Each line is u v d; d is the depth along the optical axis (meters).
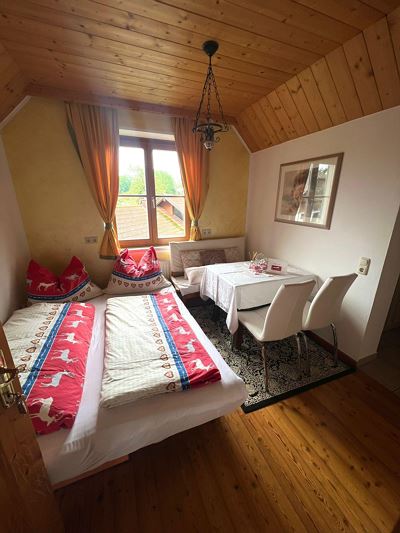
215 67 1.81
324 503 1.13
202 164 2.89
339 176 2.03
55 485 1.04
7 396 0.67
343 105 1.84
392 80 1.48
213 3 1.23
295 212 2.55
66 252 2.61
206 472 1.26
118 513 1.09
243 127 2.86
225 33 1.45
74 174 2.44
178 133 2.66
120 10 1.27
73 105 2.21
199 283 2.71
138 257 2.84
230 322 2.02
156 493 1.17
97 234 2.68
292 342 2.40
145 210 2.92
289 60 1.72
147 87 2.09
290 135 2.46
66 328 1.63
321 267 2.31
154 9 1.26
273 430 1.50
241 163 3.16
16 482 0.70
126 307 1.99
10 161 2.19
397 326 2.62
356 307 2.01
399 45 1.33
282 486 1.20
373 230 1.82
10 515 0.67
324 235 2.24
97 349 1.57
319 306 1.82
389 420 1.58
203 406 1.19
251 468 1.28
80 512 1.09
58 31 1.42
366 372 2.01
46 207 2.42
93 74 1.88
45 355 1.33
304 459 1.33
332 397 1.75
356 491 1.18
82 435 1.00
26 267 2.40
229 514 1.09
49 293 2.20
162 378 1.20
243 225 3.44
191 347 1.47
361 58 1.52
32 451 0.79
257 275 2.25
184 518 1.08
